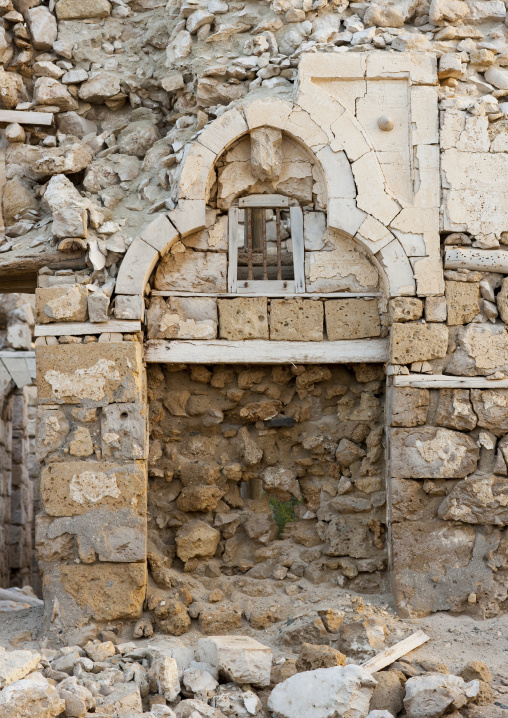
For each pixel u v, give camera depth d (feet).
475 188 21.31
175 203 21.38
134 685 16.74
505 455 20.38
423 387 20.57
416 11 22.79
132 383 20.29
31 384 40.57
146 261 20.81
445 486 20.45
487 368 20.71
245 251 23.30
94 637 19.49
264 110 21.24
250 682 17.08
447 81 22.21
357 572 21.12
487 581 20.06
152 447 21.63
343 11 22.79
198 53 22.81
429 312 20.85
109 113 24.04
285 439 22.22
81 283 20.89
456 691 16.19
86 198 22.00
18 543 42.27
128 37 24.35
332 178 21.26
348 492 21.63
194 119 22.63
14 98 23.40
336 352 21.39
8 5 23.59
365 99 21.70
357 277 21.63
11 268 21.56
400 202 21.22
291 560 21.49
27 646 19.54
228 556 21.61
